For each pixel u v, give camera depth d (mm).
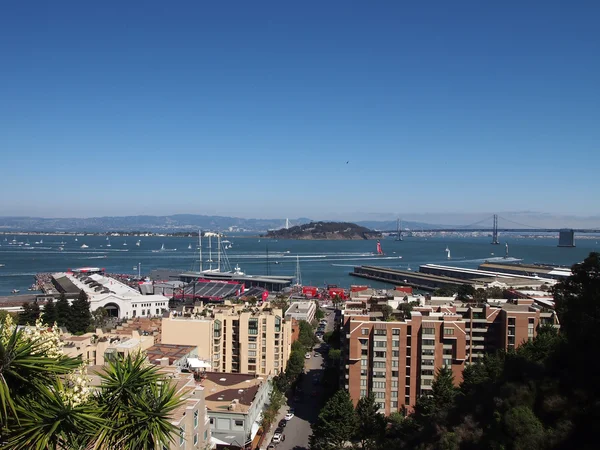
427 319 132375
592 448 64188
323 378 172000
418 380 131000
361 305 159625
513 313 140125
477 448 74875
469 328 143000
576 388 73688
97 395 37156
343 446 116188
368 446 111125
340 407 113188
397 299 185000
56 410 30234
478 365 122188
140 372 36250
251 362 159000
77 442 31891
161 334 161375
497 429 73875
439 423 92938
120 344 129500
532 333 140250
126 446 33812
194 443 71125
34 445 29266
